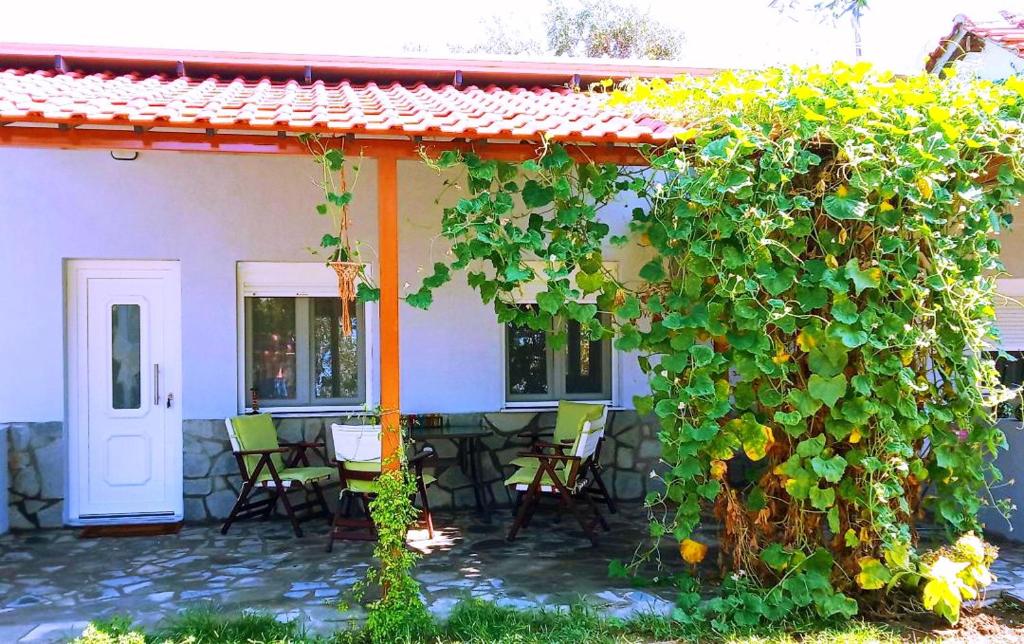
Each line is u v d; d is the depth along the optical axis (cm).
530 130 412
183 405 630
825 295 407
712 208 411
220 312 636
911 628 401
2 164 602
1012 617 414
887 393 407
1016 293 666
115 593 448
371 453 525
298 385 667
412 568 493
